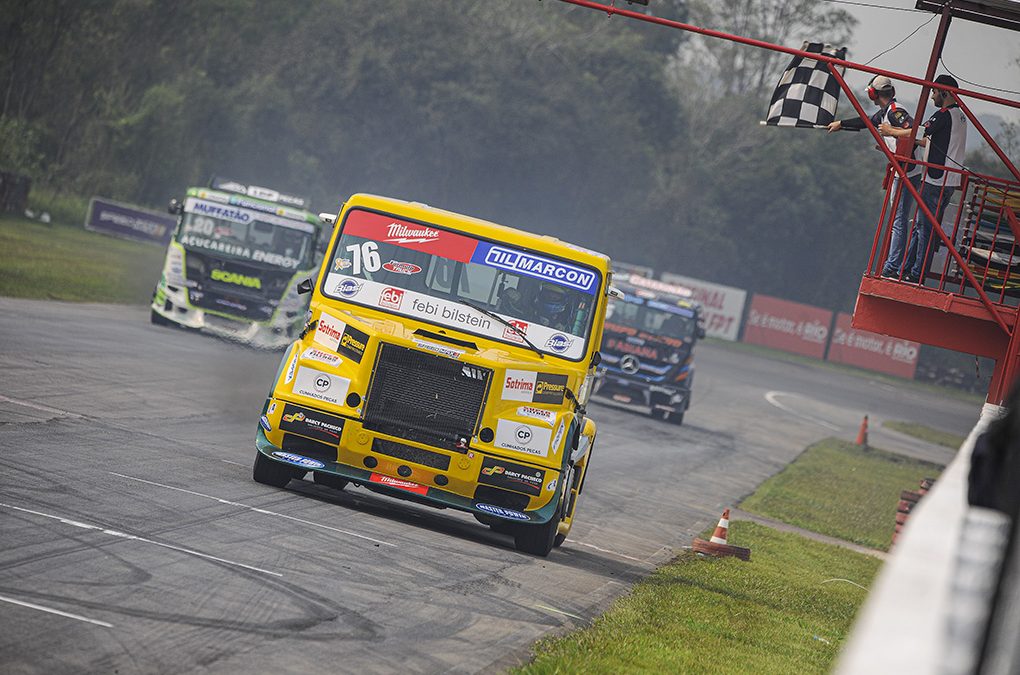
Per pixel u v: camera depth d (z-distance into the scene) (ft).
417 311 136.15
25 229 510.58
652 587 129.90
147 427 164.45
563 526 145.28
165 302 317.22
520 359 133.28
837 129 150.51
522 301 136.15
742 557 172.04
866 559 204.13
